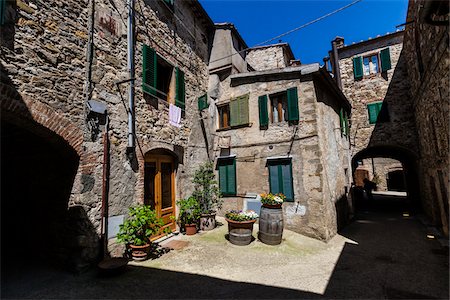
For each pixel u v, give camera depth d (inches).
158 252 201.8
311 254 203.9
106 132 183.9
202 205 287.3
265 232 224.2
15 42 134.4
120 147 197.9
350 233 275.1
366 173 866.1
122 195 195.0
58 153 173.6
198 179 290.7
